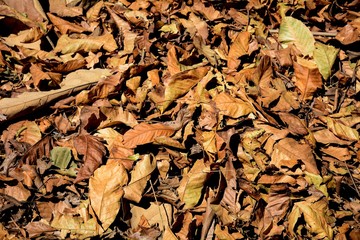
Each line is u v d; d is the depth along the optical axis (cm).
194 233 90
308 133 93
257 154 93
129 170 91
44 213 90
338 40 103
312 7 106
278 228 90
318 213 90
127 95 98
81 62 99
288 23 103
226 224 90
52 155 92
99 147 92
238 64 100
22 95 93
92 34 103
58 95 95
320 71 99
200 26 104
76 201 91
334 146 95
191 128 93
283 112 95
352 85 101
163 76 100
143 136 92
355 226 91
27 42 99
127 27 103
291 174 92
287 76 102
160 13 106
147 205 91
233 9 107
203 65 100
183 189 91
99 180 89
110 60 101
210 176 91
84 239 88
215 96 97
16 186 91
